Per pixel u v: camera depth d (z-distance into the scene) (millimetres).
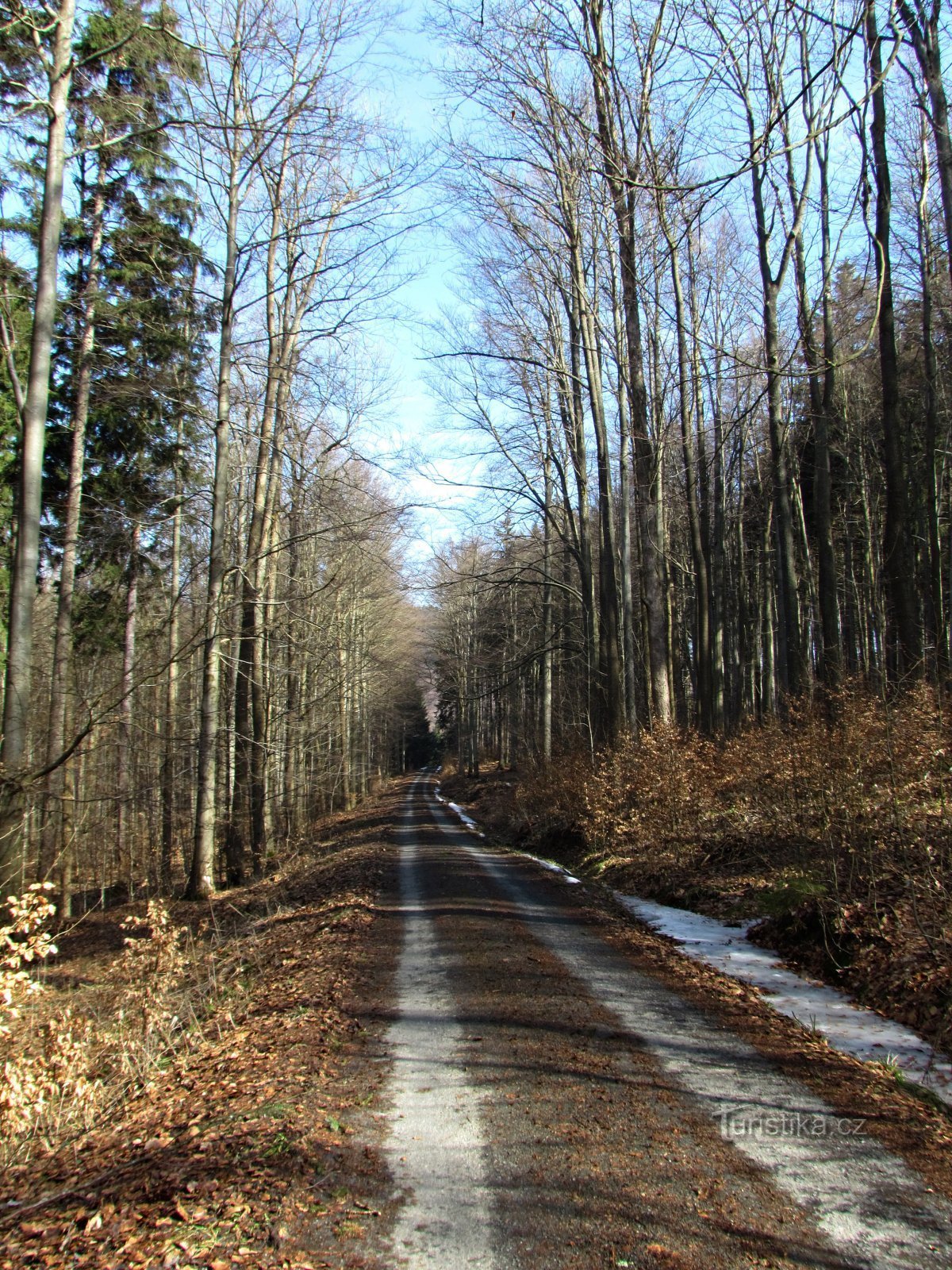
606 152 14086
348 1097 5312
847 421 28844
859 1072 5457
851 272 24281
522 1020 6781
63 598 16781
